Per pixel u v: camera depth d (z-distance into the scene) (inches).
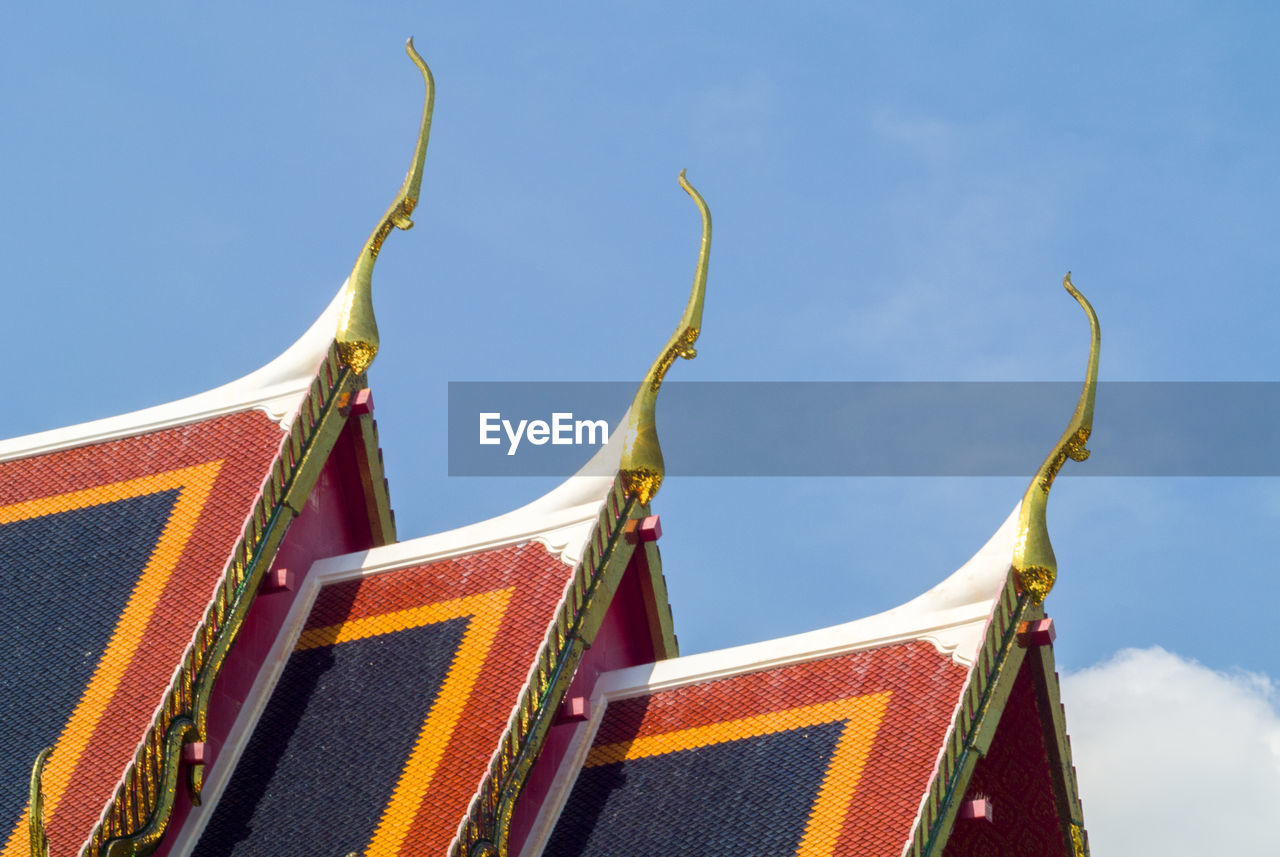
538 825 2369.6
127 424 2647.6
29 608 2506.2
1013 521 2351.1
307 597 2536.9
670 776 2362.2
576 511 2468.0
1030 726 2358.5
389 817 2311.8
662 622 2541.8
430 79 2741.1
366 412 2608.3
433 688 2402.8
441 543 2511.1
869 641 2353.6
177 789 2343.8
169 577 2461.9
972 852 2320.4
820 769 2290.8
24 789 2317.9
